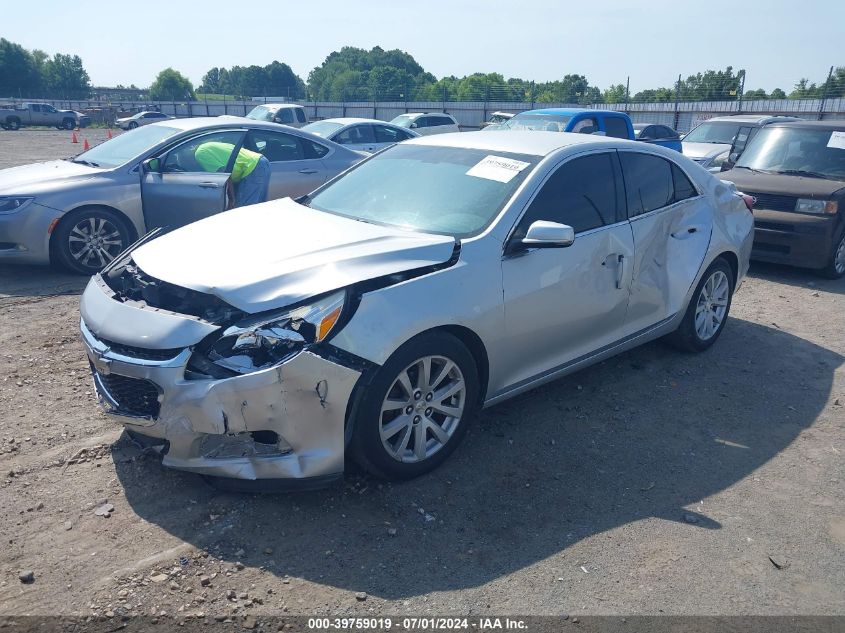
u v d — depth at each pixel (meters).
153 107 58.59
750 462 3.99
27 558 2.94
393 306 3.33
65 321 5.88
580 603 2.82
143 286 3.60
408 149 4.97
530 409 4.53
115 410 3.38
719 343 5.89
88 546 3.03
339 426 3.22
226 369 3.13
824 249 7.95
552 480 3.71
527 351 4.04
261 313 3.23
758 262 9.18
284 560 3.00
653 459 3.98
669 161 5.15
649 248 4.75
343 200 4.61
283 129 8.67
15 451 3.75
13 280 7.13
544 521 3.35
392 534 3.19
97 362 3.36
